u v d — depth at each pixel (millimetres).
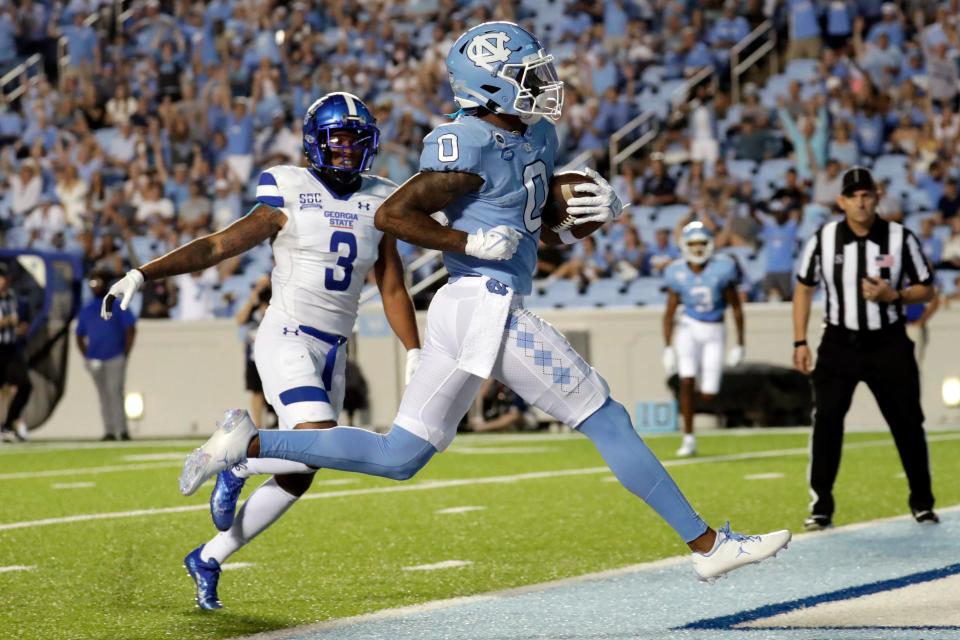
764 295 54844
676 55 69250
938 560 20219
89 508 29219
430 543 23359
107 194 67750
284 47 73562
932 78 64688
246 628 16359
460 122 15281
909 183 61000
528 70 15211
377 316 52000
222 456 15188
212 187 67250
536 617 16578
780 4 70688
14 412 50781
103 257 60500
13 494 32188
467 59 15336
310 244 17578
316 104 17781
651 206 61469
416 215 14898
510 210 15297
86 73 75562
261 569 20750
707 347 39906
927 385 49625
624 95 67375
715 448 42000
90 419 54344
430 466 37469
